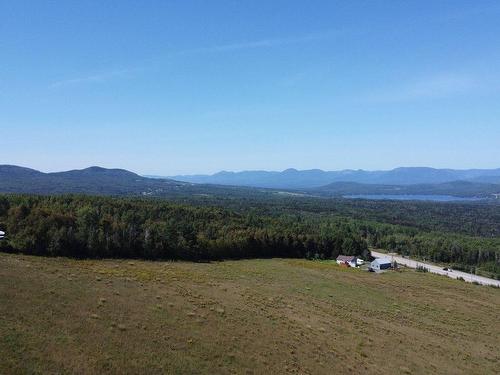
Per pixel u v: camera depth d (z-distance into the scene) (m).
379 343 48.59
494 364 49.12
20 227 86.75
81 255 89.19
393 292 87.62
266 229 136.75
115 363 28.36
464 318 71.94
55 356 27.39
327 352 41.09
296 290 75.00
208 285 64.69
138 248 100.62
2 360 25.28
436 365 44.59
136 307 41.59
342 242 147.12
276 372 33.16
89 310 37.59
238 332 40.53
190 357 32.09
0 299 35.50
